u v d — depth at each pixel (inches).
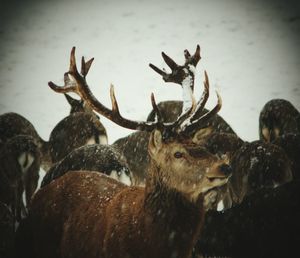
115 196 681.6
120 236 639.1
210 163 637.3
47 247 688.4
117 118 693.9
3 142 1521.9
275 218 780.0
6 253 861.2
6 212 893.2
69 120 1477.6
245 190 1110.4
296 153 1136.2
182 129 684.1
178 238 636.7
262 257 773.9
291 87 2349.9
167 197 640.4
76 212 682.2
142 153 1352.1
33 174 1327.5
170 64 821.9
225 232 794.8
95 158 1087.0
